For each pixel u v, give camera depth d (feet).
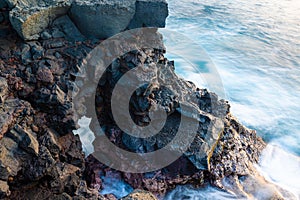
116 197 33.24
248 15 96.07
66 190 29.04
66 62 32.91
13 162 26.40
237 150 39.78
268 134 48.78
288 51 76.54
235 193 35.73
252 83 62.13
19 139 27.22
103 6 33.42
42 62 31.89
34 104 30.86
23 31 31.37
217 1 105.50
